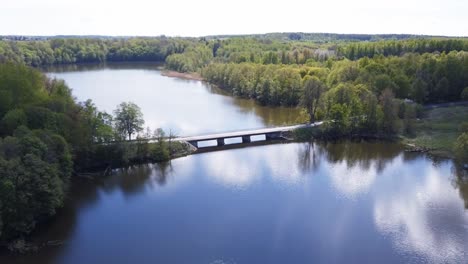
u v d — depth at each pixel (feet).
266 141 403.34
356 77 510.17
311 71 603.26
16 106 305.32
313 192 281.13
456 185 293.02
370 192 281.74
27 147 231.09
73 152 298.56
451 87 520.01
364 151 371.97
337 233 227.81
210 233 225.76
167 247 211.82
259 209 255.09
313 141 401.08
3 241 207.82
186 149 360.48
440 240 221.46
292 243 216.95
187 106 540.11
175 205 259.80
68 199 267.80
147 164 330.75
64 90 377.71
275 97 559.79
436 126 418.92
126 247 211.41
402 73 532.32
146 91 645.10
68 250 207.62
